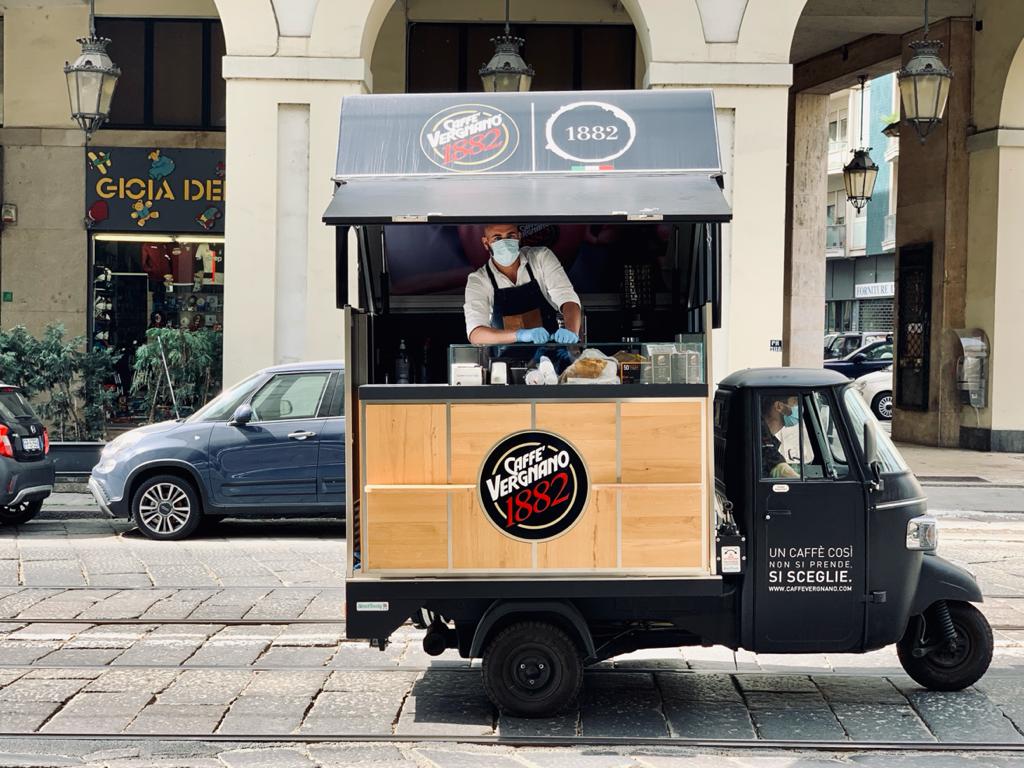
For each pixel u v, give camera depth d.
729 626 6.66
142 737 6.22
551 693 6.50
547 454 6.43
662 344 6.50
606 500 6.41
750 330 15.16
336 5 14.85
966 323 20.59
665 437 6.41
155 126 19.47
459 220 6.17
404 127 6.98
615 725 6.50
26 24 19.41
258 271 14.95
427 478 6.44
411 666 7.64
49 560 11.01
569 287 7.67
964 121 20.47
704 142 6.89
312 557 11.21
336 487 12.09
